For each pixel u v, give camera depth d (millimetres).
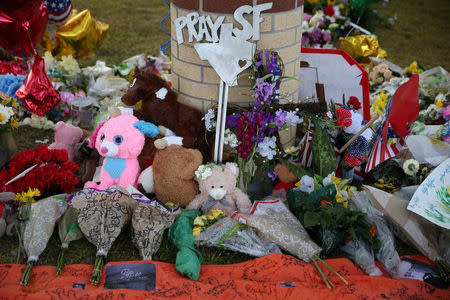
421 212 2957
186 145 3541
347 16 7566
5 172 3264
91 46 5633
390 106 3209
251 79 3314
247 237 3107
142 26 8695
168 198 3385
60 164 3494
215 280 2834
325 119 3645
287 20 3463
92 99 4824
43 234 2992
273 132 3430
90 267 2887
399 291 2770
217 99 3561
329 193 3178
